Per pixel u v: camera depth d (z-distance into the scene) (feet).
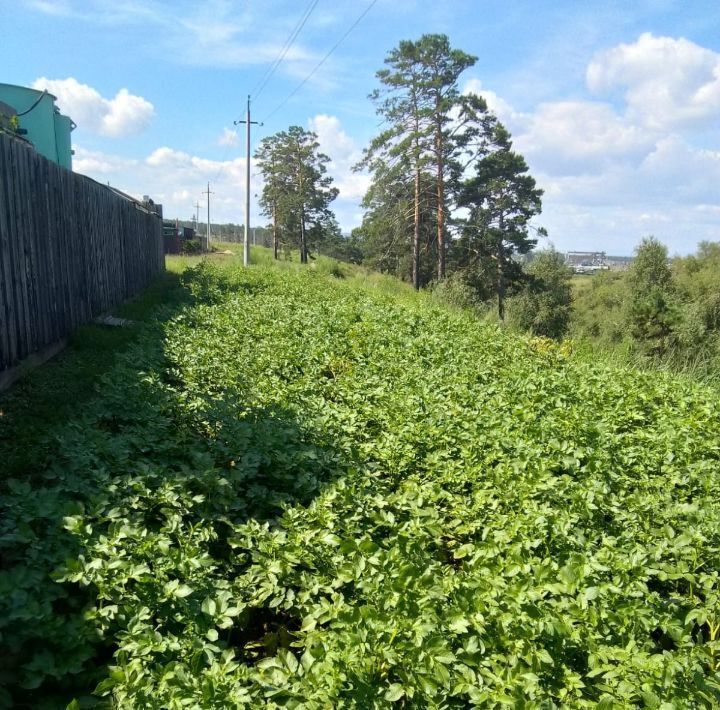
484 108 94.12
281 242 178.19
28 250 21.62
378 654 8.16
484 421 18.10
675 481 15.61
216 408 16.46
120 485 11.40
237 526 11.07
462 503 13.56
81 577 8.45
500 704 7.86
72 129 49.57
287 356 25.29
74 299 27.73
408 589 9.34
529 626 8.91
